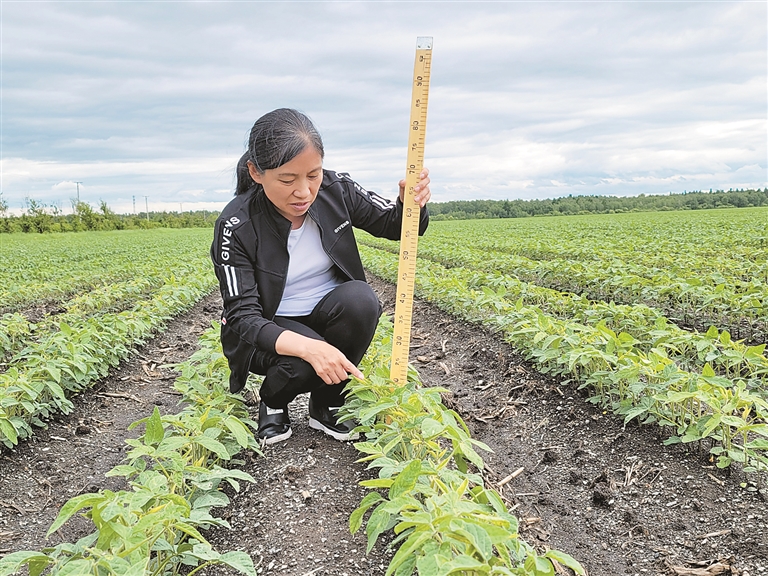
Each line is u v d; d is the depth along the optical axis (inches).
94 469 156.1
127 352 248.2
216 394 155.8
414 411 112.0
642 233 886.4
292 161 109.3
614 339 162.2
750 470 120.6
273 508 117.8
